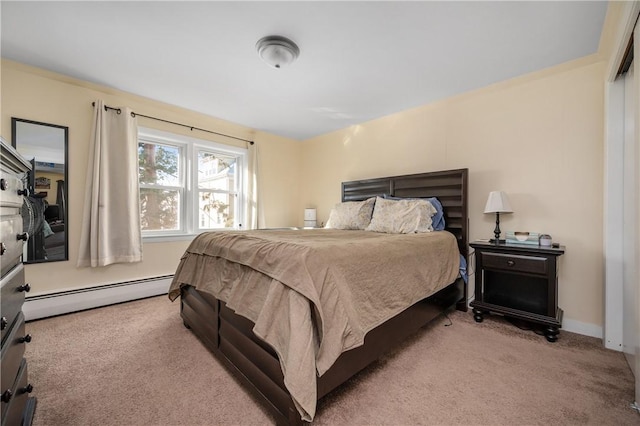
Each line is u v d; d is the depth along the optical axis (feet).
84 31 6.09
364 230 9.48
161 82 8.46
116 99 9.10
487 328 7.14
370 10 5.40
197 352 5.86
